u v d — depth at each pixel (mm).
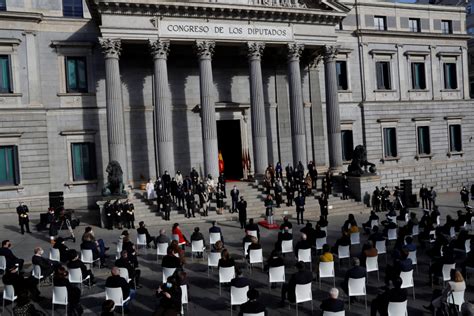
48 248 26875
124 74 41969
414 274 20375
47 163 39188
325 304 12977
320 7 42625
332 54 43281
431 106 55094
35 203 38531
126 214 32031
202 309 16609
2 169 37875
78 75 40562
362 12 51500
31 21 38656
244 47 40656
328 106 43750
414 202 41094
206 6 37719
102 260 22328
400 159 53125
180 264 17875
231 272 17828
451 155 56219
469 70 71625
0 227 33312
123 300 15312
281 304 16719
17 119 38188
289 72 42000
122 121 36594
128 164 41719
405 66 53844
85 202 40219
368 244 19328
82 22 40312
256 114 40406
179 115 43844
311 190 39688
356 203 39000
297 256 20156
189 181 34938
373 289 18516
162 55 37281
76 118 40250
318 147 48156
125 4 35656
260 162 40594
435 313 15156
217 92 45312
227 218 34312
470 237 21156
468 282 19156
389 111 52562
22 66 38562
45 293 18906
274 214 35562
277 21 40844
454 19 56844
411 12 54281
